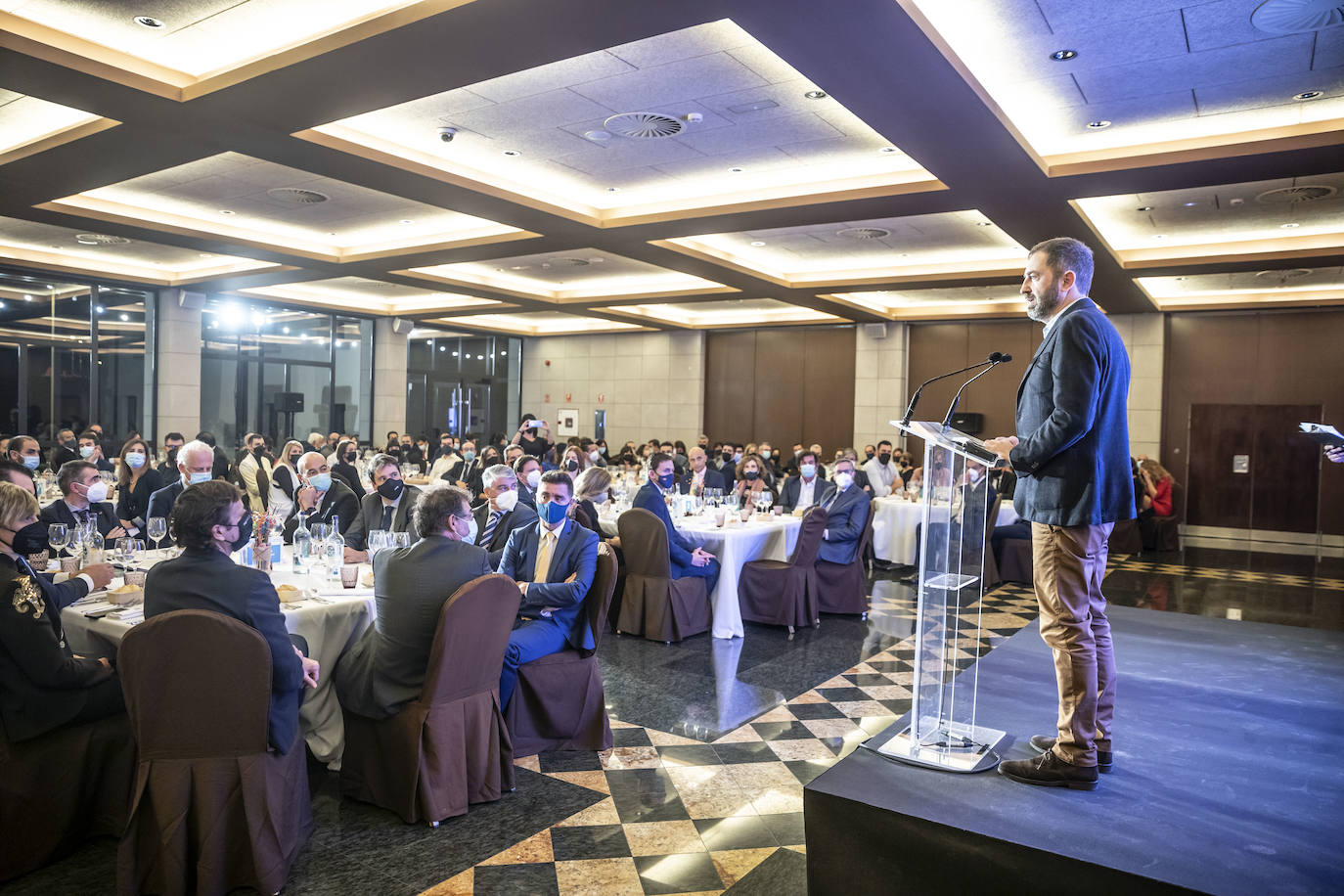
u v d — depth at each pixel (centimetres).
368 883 293
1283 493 1294
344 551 465
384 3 464
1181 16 450
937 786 256
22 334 1265
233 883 281
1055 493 248
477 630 342
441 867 305
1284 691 379
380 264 1086
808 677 549
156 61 528
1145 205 814
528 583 427
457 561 345
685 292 1327
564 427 2000
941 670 285
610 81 553
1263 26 456
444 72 479
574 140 673
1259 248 952
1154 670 414
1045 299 257
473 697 350
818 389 1711
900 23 408
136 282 1315
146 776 272
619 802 361
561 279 1375
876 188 732
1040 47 496
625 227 852
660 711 479
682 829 338
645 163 730
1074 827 230
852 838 248
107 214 884
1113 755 290
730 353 1809
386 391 1700
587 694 421
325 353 1662
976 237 974
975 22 469
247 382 1548
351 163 659
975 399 1516
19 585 288
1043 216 773
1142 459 1252
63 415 1305
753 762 407
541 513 447
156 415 1401
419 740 332
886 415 1574
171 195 868
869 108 519
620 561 666
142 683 267
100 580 370
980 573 280
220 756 277
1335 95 552
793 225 824
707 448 1479
